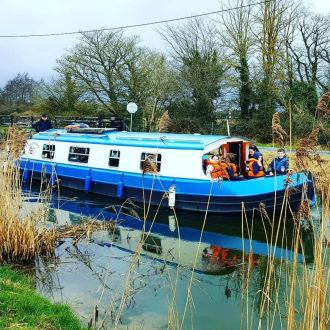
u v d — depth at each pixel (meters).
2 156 9.70
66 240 10.96
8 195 9.33
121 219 13.53
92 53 38.16
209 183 13.72
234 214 13.49
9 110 54.56
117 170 15.95
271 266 5.97
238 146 15.29
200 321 6.92
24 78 70.00
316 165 5.46
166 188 14.52
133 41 38.16
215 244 11.41
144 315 7.04
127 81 38.25
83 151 17.28
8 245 9.15
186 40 36.88
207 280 8.76
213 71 35.94
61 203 15.59
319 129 5.24
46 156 18.64
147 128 37.31
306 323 4.98
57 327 5.82
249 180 13.38
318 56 36.97
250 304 7.56
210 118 36.41
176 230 12.64
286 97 33.53
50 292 7.78
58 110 40.84
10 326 5.43
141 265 9.55
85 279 8.48
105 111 39.38
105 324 6.64
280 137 5.21
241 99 35.81
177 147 14.48
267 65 34.78
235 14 35.66
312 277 5.27
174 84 36.94
